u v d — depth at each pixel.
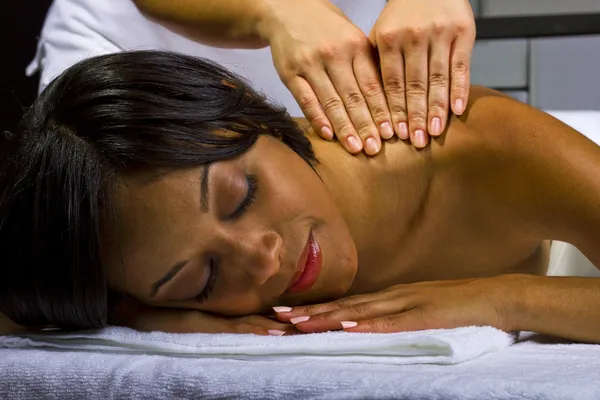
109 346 1.11
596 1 2.70
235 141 1.11
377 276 1.33
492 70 2.68
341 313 1.10
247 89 1.22
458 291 1.11
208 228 1.07
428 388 0.79
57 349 1.15
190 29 1.60
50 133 1.13
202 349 1.02
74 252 1.11
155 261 1.09
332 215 1.14
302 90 1.31
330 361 0.94
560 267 1.49
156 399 0.92
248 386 0.87
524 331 1.11
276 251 1.08
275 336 1.03
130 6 1.83
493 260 1.33
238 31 1.50
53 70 1.88
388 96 1.28
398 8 1.29
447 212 1.29
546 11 2.72
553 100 2.66
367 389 0.81
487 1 2.76
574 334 1.06
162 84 1.14
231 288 1.12
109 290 1.18
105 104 1.11
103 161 1.08
